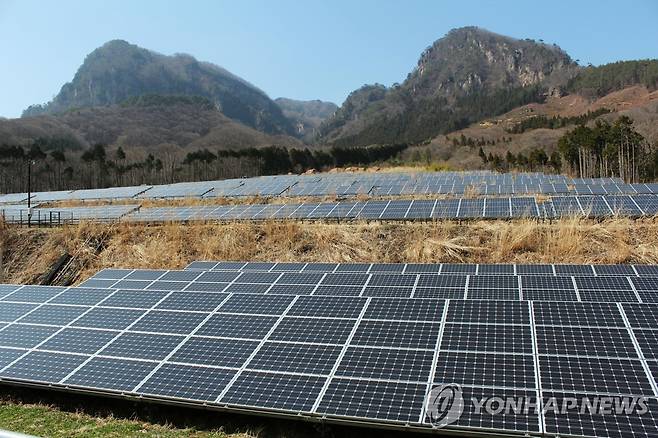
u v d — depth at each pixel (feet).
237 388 25.82
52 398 29.99
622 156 165.27
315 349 27.84
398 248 62.49
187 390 26.27
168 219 79.51
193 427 26.48
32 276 70.85
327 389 24.73
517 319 28.17
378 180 126.11
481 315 29.04
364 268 50.14
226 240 69.72
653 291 32.42
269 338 29.53
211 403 25.17
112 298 37.78
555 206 67.00
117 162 309.42
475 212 66.95
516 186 103.86
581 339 25.49
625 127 179.32
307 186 119.14
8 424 27.40
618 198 69.46
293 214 76.23
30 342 32.65
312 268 51.60
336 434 25.02
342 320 30.45
